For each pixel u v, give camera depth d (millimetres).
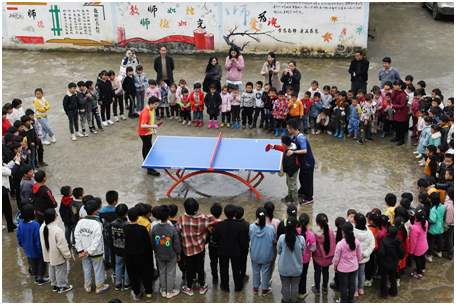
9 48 17469
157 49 16906
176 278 6938
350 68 11719
